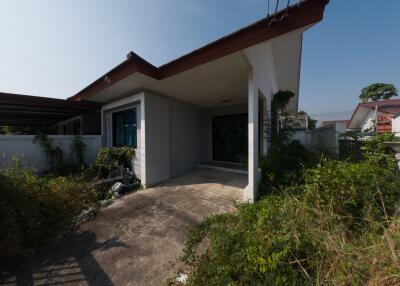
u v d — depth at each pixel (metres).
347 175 2.42
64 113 7.38
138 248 2.37
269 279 1.55
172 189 4.54
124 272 1.99
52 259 2.22
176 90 4.96
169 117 5.59
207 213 3.19
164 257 2.19
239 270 1.72
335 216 2.05
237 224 2.54
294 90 10.09
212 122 7.57
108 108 6.22
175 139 5.85
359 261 1.52
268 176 3.79
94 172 4.90
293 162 3.99
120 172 5.10
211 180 5.10
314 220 2.05
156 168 5.12
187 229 2.76
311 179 2.80
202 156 7.28
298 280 1.54
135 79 4.05
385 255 1.48
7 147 4.54
